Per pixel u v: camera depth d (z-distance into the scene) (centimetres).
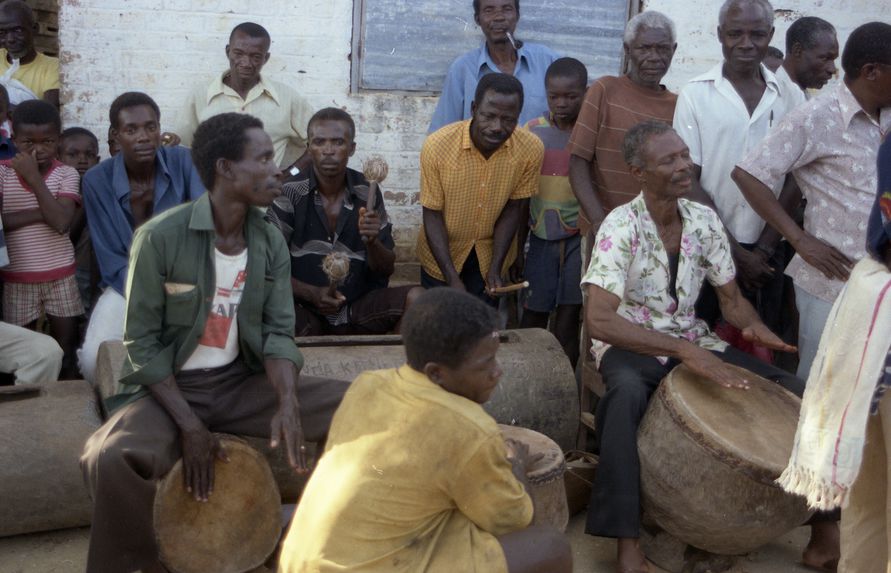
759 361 400
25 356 425
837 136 403
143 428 309
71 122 588
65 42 579
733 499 341
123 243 451
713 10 638
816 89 554
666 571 375
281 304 339
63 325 486
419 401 250
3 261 455
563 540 267
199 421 316
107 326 438
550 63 579
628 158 381
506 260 521
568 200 519
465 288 511
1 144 492
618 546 365
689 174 372
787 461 335
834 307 300
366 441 251
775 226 416
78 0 575
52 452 364
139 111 438
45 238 475
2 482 357
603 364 387
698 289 398
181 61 594
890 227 278
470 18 629
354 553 247
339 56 614
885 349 278
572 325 536
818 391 295
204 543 319
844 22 648
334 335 476
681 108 466
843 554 318
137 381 315
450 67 590
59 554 369
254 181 313
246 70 558
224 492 323
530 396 422
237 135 312
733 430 346
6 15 594
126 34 584
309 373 404
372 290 491
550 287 525
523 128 520
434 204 493
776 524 347
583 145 482
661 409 359
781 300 505
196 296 318
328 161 464
